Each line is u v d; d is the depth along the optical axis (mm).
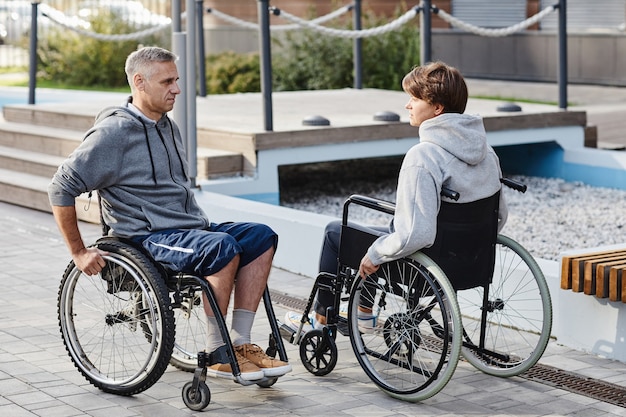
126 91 21438
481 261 5168
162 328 4828
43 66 23516
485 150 4969
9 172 10820
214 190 9352
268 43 9695
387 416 4801
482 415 4832
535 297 6047
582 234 9188
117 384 5016
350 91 15273
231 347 4828
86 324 6160
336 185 11688
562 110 11844
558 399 5055
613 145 12836
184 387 4871
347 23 19375
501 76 23359
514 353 5707
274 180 9766
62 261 7930
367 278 5168
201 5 14195
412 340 5062
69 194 4938
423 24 11461
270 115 9750
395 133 10492
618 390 5188
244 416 4773
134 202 5070
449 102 4988
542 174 12078
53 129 11406
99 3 23406
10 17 24750
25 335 6023
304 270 7605
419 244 4801
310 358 5445
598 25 22203
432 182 4828
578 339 5812
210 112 11898
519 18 23250
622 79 21391
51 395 5031
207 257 4863
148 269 4855
